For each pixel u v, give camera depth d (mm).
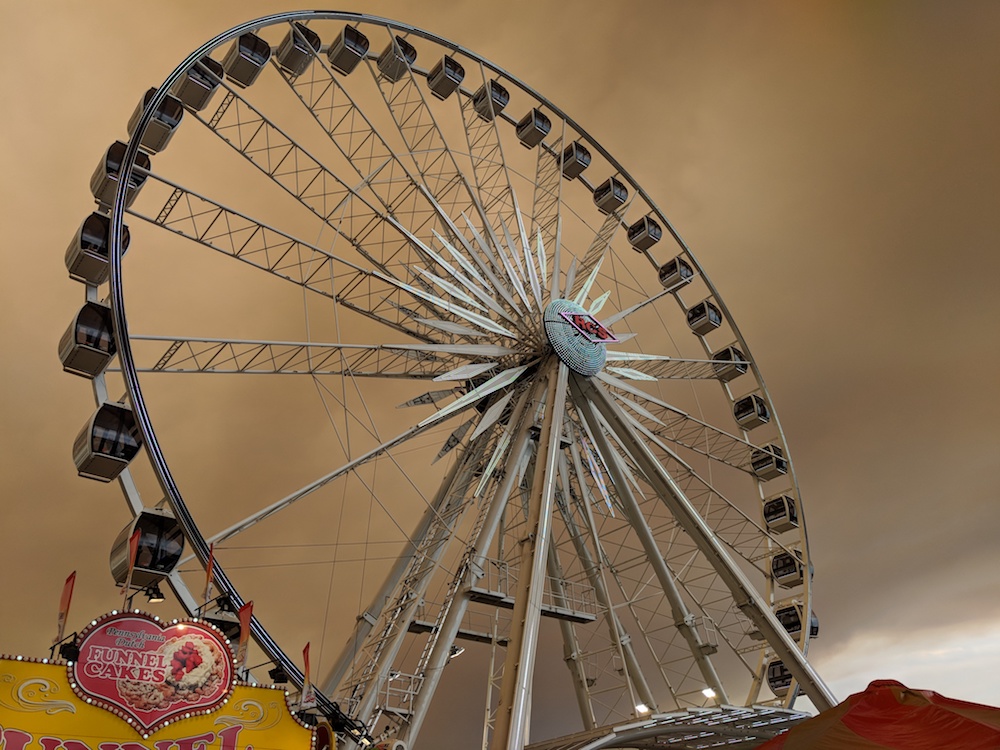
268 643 22547
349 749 23328
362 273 29359
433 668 25375
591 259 38500
